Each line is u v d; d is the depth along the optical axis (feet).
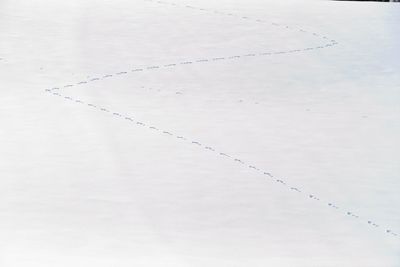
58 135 16.02
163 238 12.96
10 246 12.48
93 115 16.85
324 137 16.46
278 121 17.04
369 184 14.87
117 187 14.40
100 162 15.16
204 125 16.72
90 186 14.38
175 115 17.06
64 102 17.31
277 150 15.90
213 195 14.32
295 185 14.75
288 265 12.31
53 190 14.20
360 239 13.20
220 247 12.78
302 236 13.21
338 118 17.25
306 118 17.20
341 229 13.48
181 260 12.31
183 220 13.52
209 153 15.70
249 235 13.17
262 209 13.98
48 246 12.56
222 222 13.52
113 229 13.15
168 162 15.30
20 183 14.37
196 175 14.93
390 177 15.11
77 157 15.29
